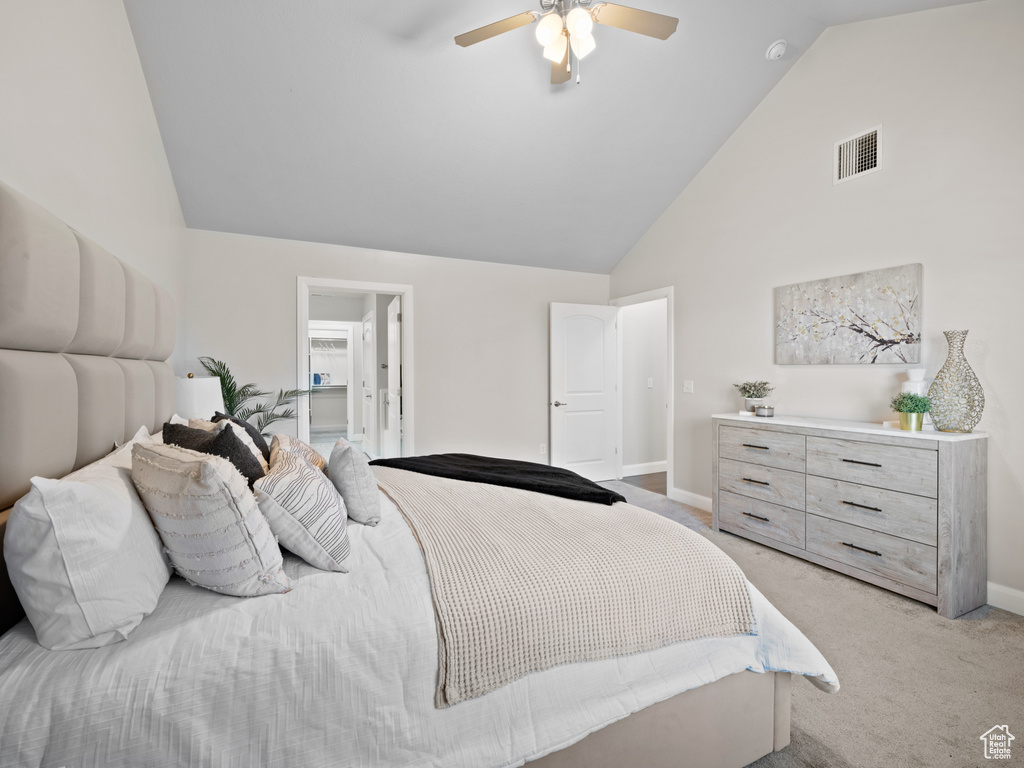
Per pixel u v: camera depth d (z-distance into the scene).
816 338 3.17
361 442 7.86
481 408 4.71
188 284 3.63
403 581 1.21
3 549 0.97
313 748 0.95
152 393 2.14
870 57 2.87
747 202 3.65
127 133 2.28
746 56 3.16
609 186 4.04
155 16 2.37
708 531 3.47
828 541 2.74
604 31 2.82
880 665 1.87
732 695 1.37
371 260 4.24
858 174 2.94
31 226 1.15
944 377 2.39
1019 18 2.28
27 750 0.80
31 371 1.14
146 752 0.85
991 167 2.37
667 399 4.41
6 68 1.27
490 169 3.66
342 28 2.58
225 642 0.96
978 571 2.33
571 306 4.97
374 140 3.26
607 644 1.22
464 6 2.54
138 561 1.00
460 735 1.06
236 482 1.10
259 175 3.35
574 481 2.29
